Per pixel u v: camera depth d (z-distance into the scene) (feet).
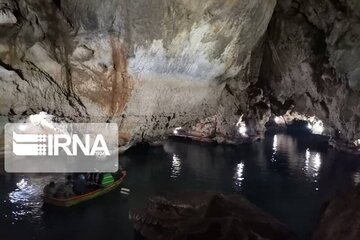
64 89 45.78
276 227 30.96
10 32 39.99
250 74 76.48
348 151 72.54
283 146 80.69
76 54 43.80
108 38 43.60
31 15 40.78
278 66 75.25
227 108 74.79
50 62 43.06
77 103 47.32
